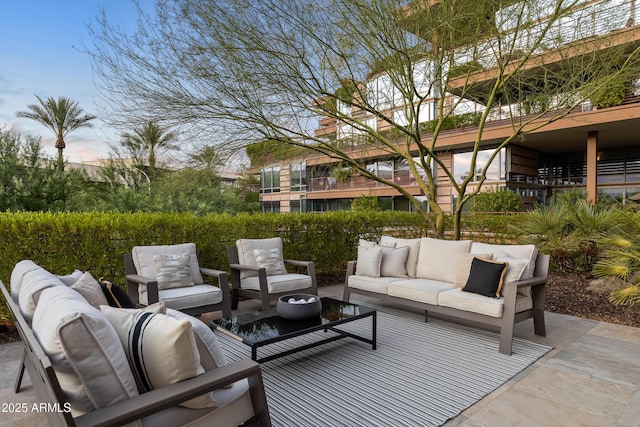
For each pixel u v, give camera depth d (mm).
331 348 3613
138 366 1548
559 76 5352
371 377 2951
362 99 5238
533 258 3875
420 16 4758
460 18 4723
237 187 12578
